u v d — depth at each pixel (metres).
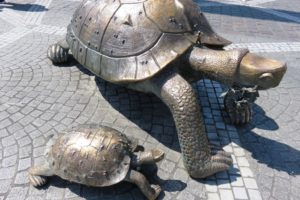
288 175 3.54
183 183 3.37
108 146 2.98
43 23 7.25
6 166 3.49
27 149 3.72
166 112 4.38
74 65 5.38
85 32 4.02
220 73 3.23
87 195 3.23
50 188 3.28
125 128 4.09
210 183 3.38
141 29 3.48
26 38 6.45
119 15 3.65
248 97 3.92
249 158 3.74
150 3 3.57
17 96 4.60
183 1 3.67
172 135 4.01
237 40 6.91
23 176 3.39
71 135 3.11
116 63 3.54
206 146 3.28
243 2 9.49
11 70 5.21
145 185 3.04
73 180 2.99
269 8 9.08
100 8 3.90
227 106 4.20
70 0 8.94
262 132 4.16
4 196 3.18
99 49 3.74
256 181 3.44
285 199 3.26
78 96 4.64
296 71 5.68
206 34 3.67
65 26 7.14
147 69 3.33
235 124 4.23
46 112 4.31
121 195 3.24
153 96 4.65
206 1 9.48
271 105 4.71
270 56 6.24
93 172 2.90
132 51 3.46
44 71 5.21
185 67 3.49
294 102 4.80
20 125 4.07
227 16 8.36
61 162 3.01
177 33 3.45
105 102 4.54
